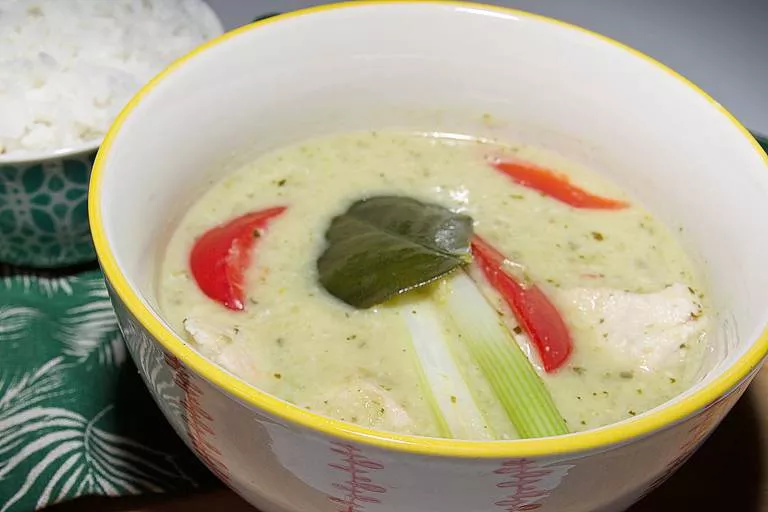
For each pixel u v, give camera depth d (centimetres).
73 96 48
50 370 42
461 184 44
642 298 40
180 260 41
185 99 40
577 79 43
